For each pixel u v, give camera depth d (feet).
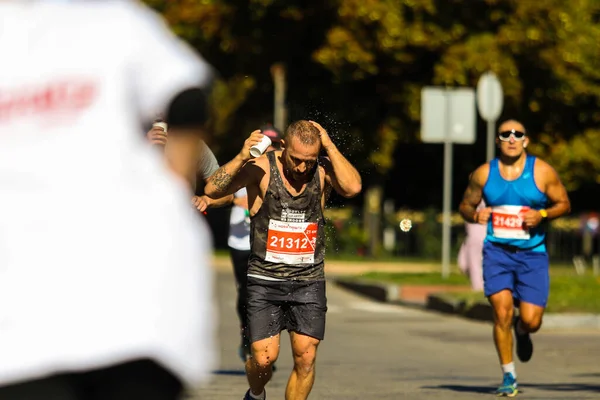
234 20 243.19
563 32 235.81
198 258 22.50
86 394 21.85
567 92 241.96
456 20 232.32
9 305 21.47
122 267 21.74
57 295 21.53
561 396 71.51
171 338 21.75
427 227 269.64
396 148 277.85
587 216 274.98
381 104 247.50
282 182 52.95
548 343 104.12
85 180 21.79
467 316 130.00
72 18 22.03
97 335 21.47
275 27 242.99
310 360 53.57
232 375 79.05
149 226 21.98
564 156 249.55
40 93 21.79
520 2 232.73
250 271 53.78
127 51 21.84
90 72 21.79
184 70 21.90
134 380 21.61
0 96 21.75
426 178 291.58
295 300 53.26
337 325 120.78
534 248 74.23
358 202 291.58
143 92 21.84
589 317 118.01
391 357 91.91
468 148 267.59
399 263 249.96
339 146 58.75
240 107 268.41
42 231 21.65
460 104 164.86
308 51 247.50
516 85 233.76
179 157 22.82
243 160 52.08
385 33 226.38
